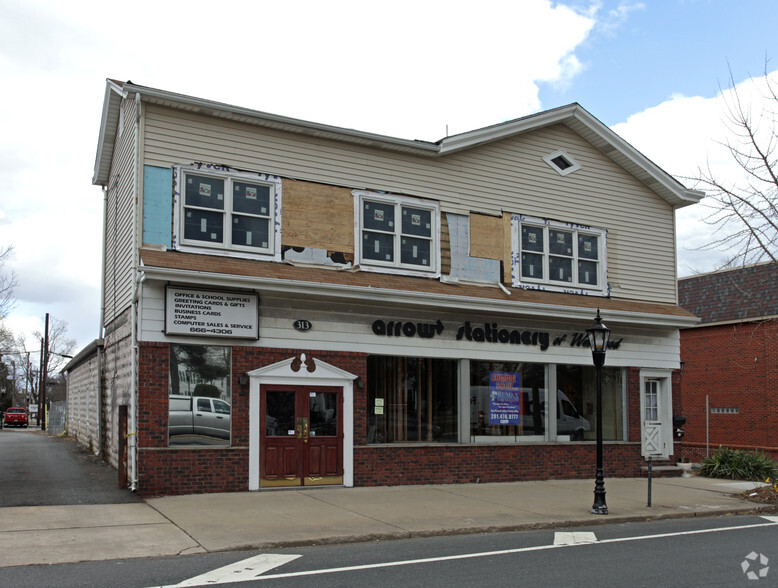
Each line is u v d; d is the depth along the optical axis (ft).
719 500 48.60
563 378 60.03
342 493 46.26
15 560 27.45
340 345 49.57
